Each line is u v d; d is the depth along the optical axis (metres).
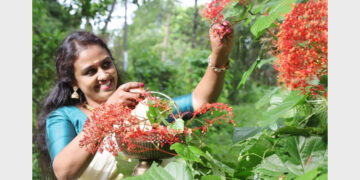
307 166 0.91
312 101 0.98
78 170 1.19
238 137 1.19
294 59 0.88
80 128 1.49
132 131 1.00
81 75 1.50
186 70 7.32
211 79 1.33
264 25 0.90
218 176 0.94
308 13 0.87
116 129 1.01
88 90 1.51
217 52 1.24
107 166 1.34
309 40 0.86
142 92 1.12
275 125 1.18
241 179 1.05
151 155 1.06
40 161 1.96
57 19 6.42
